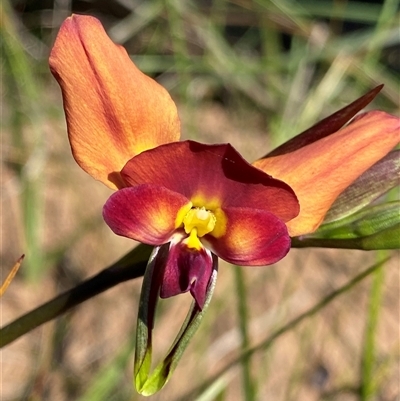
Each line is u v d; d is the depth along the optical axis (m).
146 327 0.11
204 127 0.32
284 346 0.25
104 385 0.18
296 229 0.11
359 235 0.12
